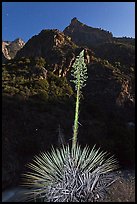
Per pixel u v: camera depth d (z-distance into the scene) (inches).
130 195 338.6
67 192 272.7
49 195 276.1
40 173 321.1
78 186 275.3
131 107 1194.6
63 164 286.5
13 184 567.2
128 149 806.5
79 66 256.1
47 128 789.9
